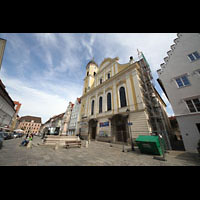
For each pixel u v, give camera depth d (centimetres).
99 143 1439
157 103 1405
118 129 1499
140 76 1579
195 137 842
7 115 2819
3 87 2194
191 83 974
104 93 2034
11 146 980
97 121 1889
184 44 1110
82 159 586
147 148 772
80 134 2316
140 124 1223
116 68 2017
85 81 3170
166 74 1163
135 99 1399
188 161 580
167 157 673
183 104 973
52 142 1172
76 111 3834
